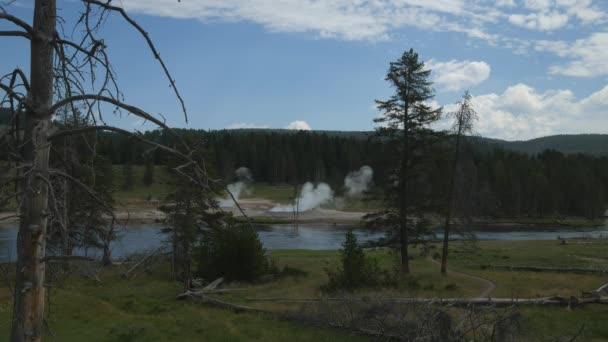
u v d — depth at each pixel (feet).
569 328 56.29
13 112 17.02
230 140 486.79
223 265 103.91
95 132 19.10
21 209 17.21
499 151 427.74
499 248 181.78
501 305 69.00
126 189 267.39
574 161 440.04
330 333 55.16
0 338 49.62
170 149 18.38
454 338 45.21
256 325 60.75
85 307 66.08
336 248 193.47
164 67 18.17
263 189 435.94
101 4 17.35
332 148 499.51
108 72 18.10
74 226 19.65
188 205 105.40
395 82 112.27
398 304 54.60
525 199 356.38
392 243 115.55
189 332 56.80
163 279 108.17
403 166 113.19
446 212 113.80
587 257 151.74
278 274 110.01
